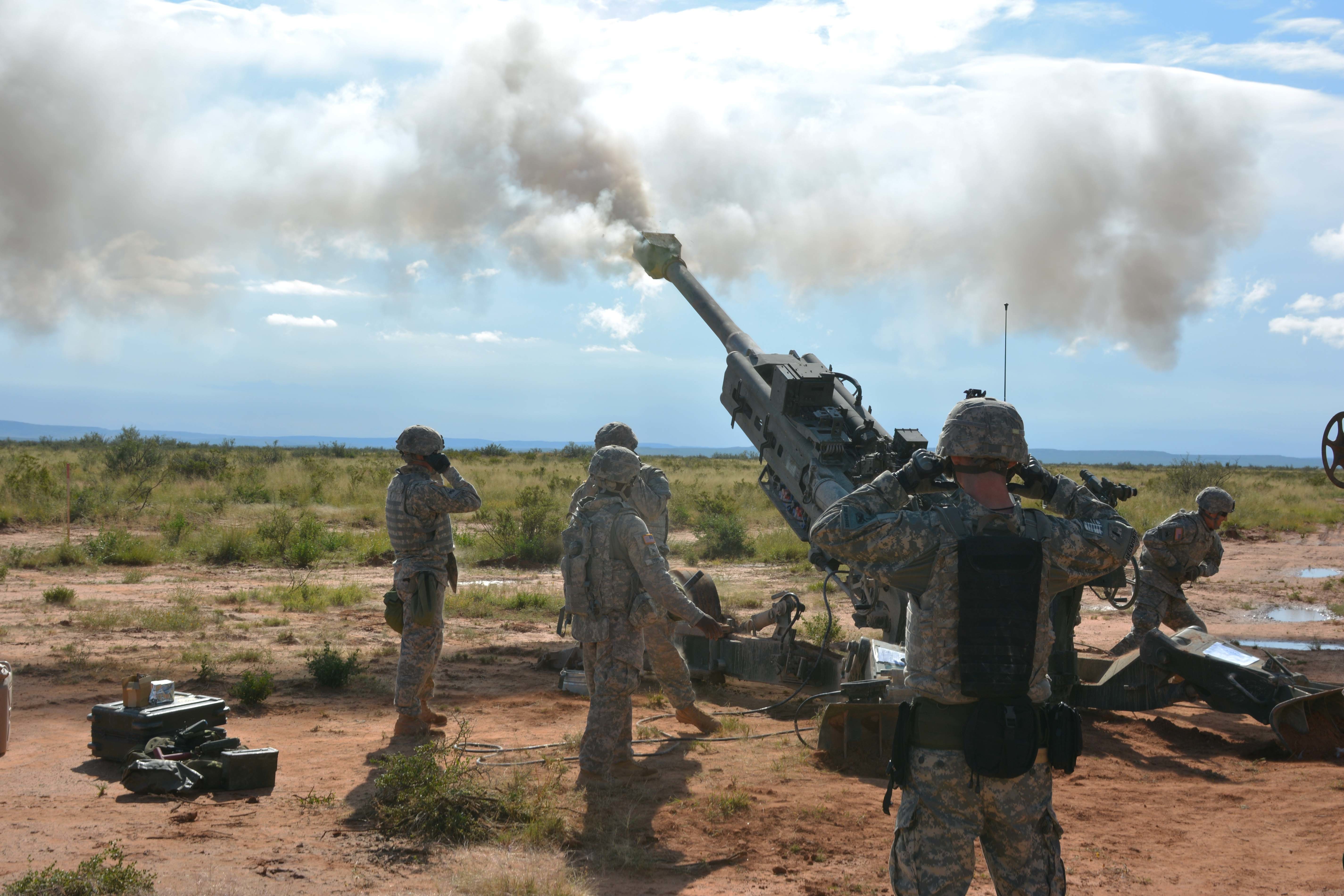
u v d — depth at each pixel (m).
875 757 6.55
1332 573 18.09
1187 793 6.00
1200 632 7.88
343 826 5.05
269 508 24.78
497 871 4.39
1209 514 8.30
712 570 17.20
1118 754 6.92
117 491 25.44
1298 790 6.01
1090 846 5.02
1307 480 49.81
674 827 5.21
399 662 6.99
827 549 3.27
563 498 26.66
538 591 14.70
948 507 3.22
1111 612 13.89
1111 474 61.28
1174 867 4.73
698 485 34.38
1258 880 4.54
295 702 8.03
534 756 6.45
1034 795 3.11
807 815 5.40
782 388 8.62
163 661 9.23
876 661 7.14
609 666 5.81
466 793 5.21
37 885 3.89
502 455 68.06
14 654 9.29
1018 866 3.14
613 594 5.79
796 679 8.55
